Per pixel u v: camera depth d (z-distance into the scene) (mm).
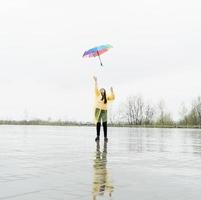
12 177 7852
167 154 13148
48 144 16750
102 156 12070
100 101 18453
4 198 5984
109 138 22812
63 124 63719
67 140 19797
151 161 10984
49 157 11508
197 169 9469
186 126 68938
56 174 8305
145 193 6492
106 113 18656
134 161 10914
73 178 7824
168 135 28938
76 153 12867
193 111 69375
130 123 71562
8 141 18234
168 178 8031
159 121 70688
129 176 8195
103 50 18891
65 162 10375
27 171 8664
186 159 11633
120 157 11898
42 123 63781
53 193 6367
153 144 17906
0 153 12523
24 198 5996
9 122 63500
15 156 11664
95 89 18422
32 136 23234
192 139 22969
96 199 6000
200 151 14414
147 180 7738
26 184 7105
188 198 6195
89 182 7398
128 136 25984
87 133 29922
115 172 8742
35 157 11461
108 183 7328
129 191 6625
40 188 6750
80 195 6254
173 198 6172
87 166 9656
